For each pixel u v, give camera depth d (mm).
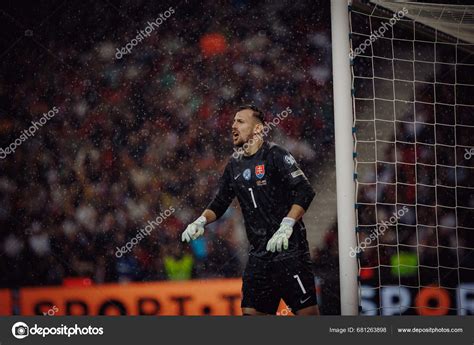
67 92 14555
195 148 14094
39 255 14000
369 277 13828
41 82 14617
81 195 14188
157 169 14102
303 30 14250
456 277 13984
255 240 10070
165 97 14305
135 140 14258
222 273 13539
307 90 14055
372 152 14469
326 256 13539
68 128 14445
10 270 13969
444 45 14914
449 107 14797
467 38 10297
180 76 14344
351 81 9789
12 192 14312
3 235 14141
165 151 14133
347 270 9539
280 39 14266
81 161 14297
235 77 14242
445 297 13820
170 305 13508
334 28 9828
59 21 14766
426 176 14492
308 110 14000
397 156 14539
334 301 13367
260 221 10055
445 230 14227
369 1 9859
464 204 14438
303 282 9734
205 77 14289
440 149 14602
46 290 13805
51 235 14078
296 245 9773
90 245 13984
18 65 14703
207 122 14148
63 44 14695
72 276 13859
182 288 13562
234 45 14336
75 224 14102
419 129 14672
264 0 14391
